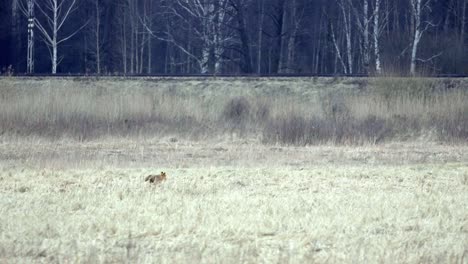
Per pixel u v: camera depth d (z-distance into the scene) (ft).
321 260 66.85
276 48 377.30
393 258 67.72
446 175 128.57
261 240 74.59
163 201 95.25
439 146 191.83
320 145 191.62
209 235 76.28
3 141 191.21
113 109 211.61
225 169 135.95
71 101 212.84
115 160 160.66
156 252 70.08
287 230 78.43
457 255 68.90
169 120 210.18
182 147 185.98
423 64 330.13
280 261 66.23
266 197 99.35
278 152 177.88
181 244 72.49
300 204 92.48
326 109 220.43
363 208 90.68
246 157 168.35
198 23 388.57
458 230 80.38
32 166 143.13
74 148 182.91
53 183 113.70
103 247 71.51
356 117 210.38
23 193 103.35
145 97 220.84
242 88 246.06
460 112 212.02
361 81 246.88
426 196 101.45
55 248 70.95
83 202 93.91
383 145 192.54
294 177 122.72
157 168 141.18
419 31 322.14
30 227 79.10
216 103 229.66
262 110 218.18
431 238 76.13
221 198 97.71
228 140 198.49
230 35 391.86
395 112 216.54
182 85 247.09
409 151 181.37
